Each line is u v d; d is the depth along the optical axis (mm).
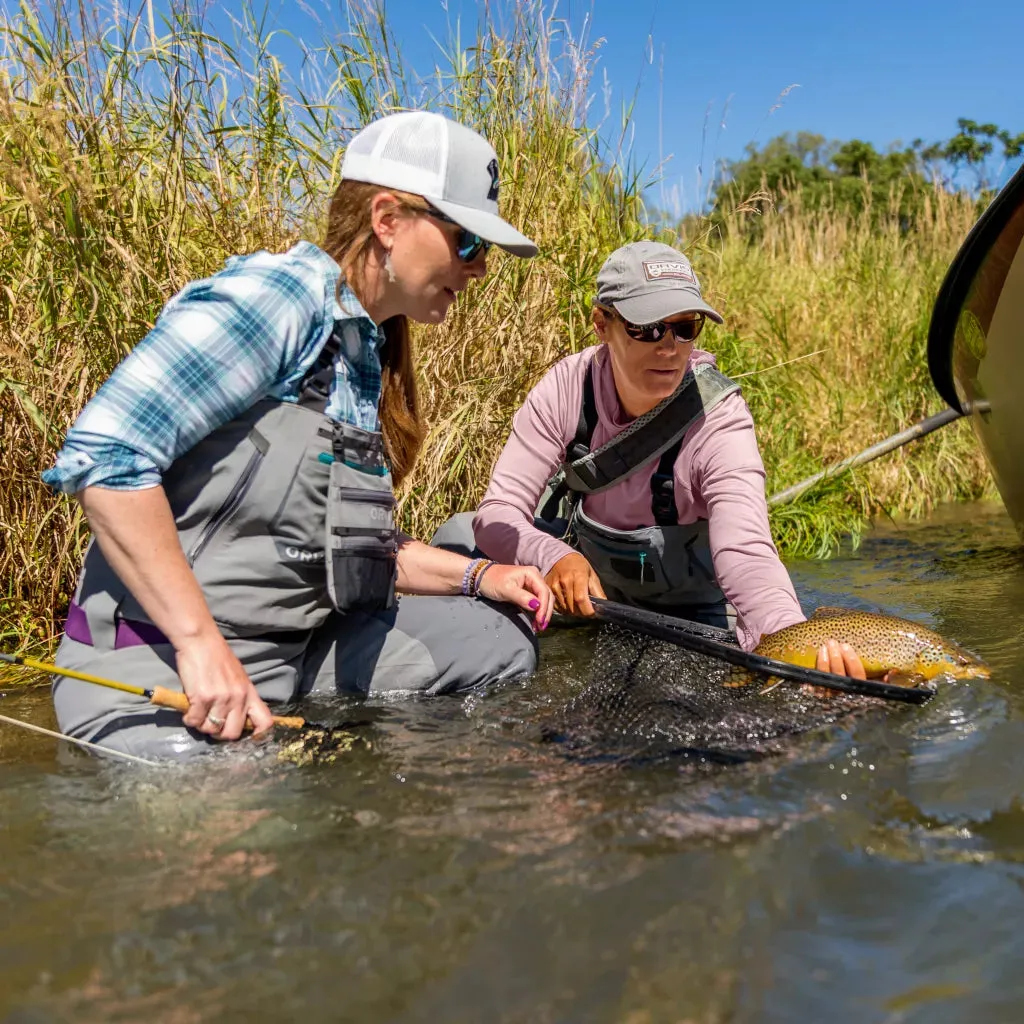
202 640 1926
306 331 2047
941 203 7125
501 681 2557
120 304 3076
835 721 2168
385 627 2508
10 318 3090
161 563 1899
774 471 5211
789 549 4668
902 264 6906
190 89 3330
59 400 3084
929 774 1882
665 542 2980
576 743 2078
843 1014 1202
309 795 1823
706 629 2787
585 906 1425
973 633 3000
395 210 2086
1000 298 3551
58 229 2963
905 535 4977
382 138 2098
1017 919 1391
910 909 1422
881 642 2414
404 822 1706
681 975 1277
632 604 3238
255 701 1983
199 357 1926
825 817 1690
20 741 2199
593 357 2936
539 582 2596
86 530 3166
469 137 2123
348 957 1324
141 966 1315
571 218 4129
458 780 1883
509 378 3916
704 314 2641
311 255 2109
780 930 1369
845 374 6371
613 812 1728
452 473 3734
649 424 2814
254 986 1268
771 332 6102
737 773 1896
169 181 3285
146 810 1774
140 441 1878
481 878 1508
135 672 2037
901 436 5043
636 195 4348
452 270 2145
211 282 2006
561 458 3016
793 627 2467
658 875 1502
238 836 1669
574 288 4035
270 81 3520
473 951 1331
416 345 3809
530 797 1800
